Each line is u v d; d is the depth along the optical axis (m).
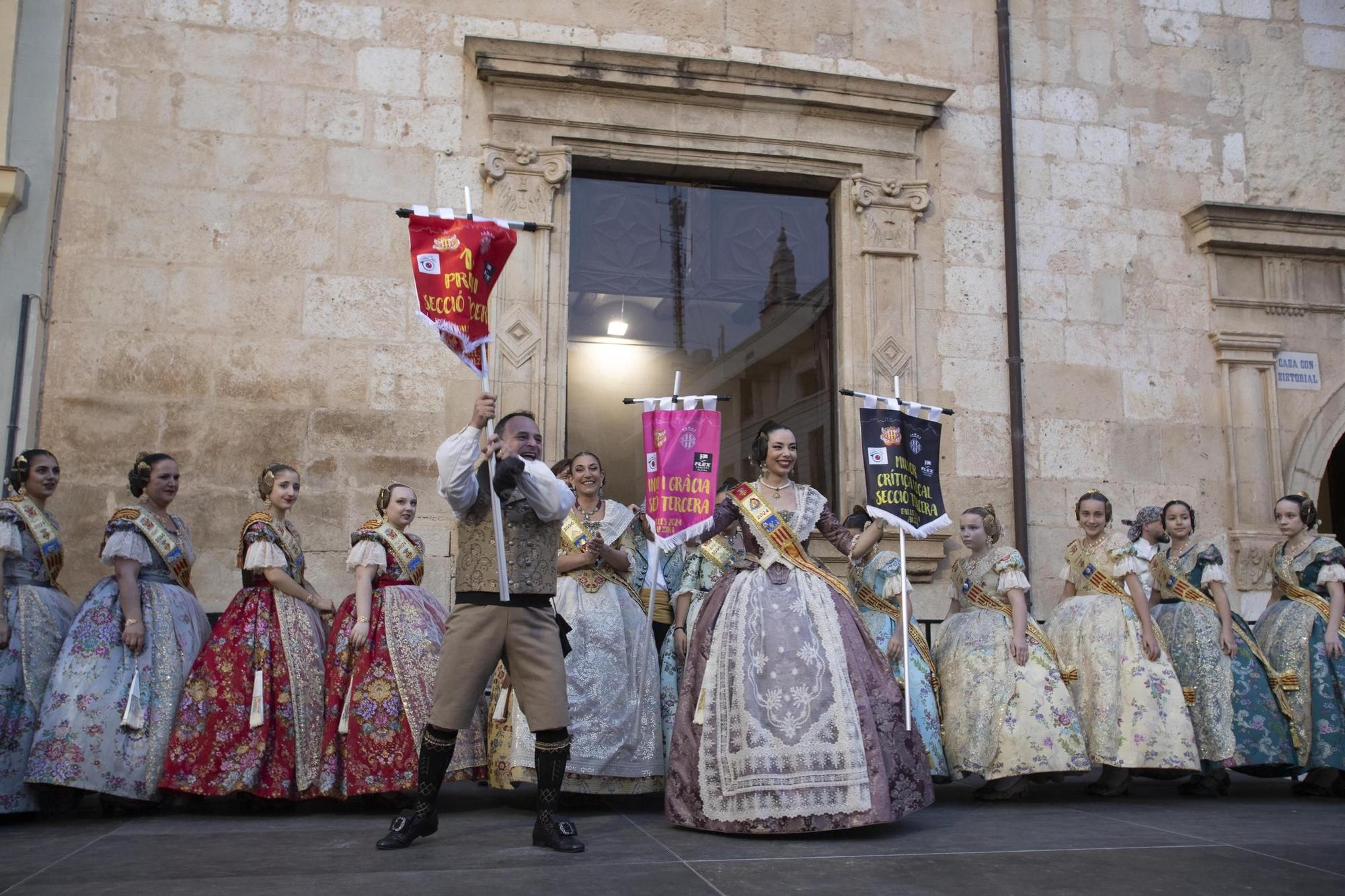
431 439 6.59
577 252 7.23
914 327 7.26
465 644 3.74
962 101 7.66
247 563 4.81
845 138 7.36
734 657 4.14
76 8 6.51
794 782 3.92
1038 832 4.13
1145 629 5.28
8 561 4.69
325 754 4.63
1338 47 8.38
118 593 4.77
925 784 4.15
